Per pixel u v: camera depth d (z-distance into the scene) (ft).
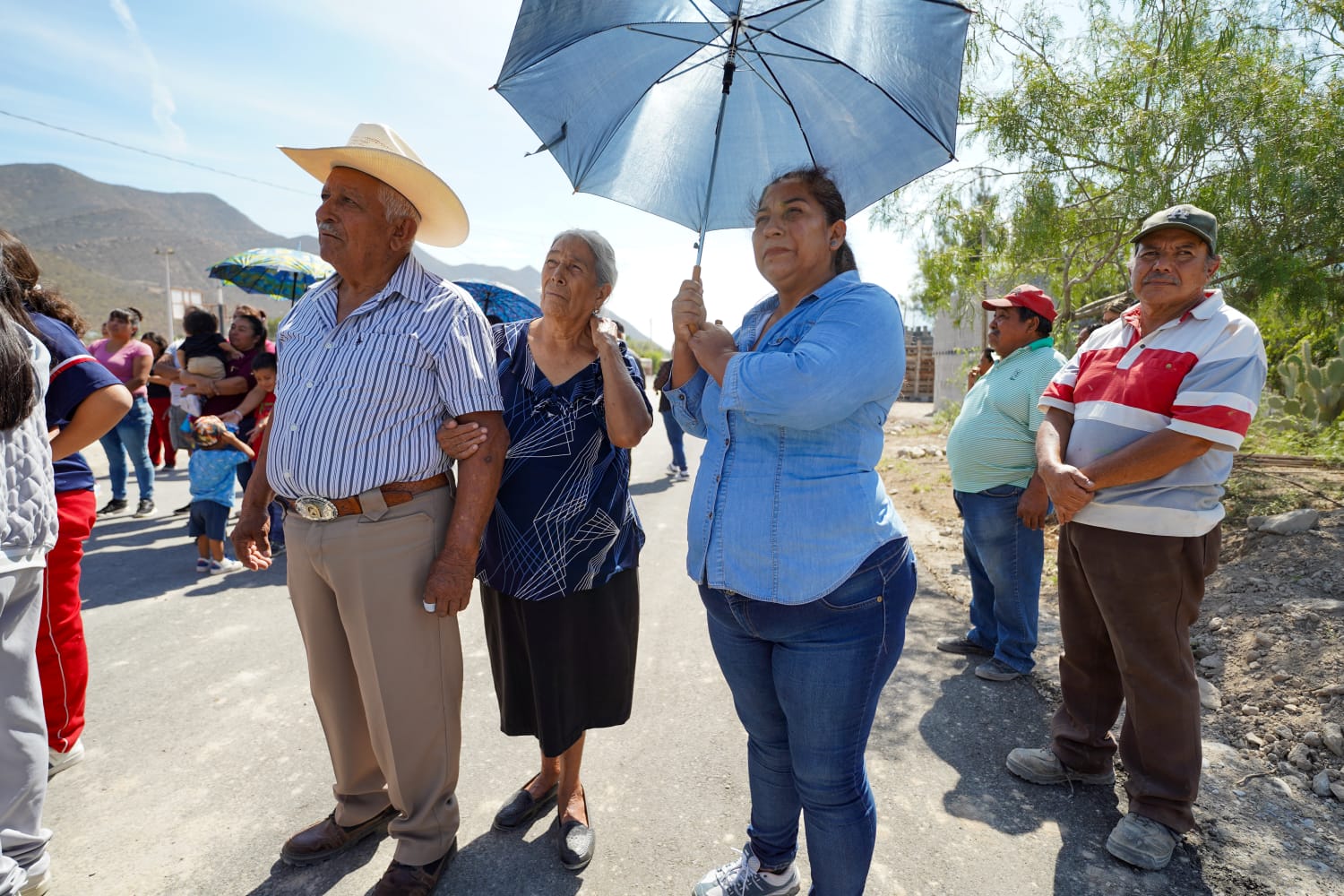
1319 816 7.84
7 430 6.28
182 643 12.98
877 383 5.20
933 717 10.36
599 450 7.39
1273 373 26.20
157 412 30.30
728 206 7.34
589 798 8.59
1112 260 21.98
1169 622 7.32
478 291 15.11
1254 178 17.16
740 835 7.96
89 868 7.38
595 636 7.41
